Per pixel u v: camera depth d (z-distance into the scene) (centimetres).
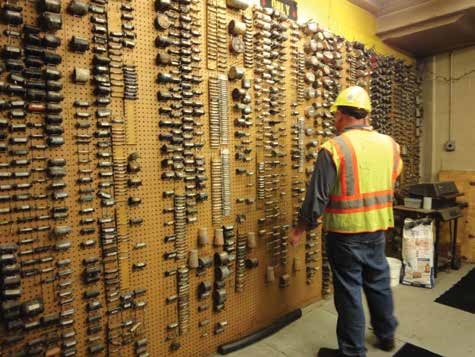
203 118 208
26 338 153
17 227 148
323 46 281
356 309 199
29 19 147
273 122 247
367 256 204
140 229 185
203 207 212
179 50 192
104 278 174
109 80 169
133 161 177
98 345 172
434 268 342
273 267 257
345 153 193
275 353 223
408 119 418
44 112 152
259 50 234
